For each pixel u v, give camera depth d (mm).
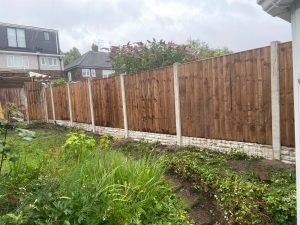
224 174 4148
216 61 5492
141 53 10359
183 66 6207
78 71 34719
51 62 31719
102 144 5996
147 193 3650
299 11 2350
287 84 4383
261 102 4809
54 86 12422
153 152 6168
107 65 36594
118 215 3146
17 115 3859
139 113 7598
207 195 4090
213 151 5688
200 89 5887
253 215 3135
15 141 7227
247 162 4742
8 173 3686
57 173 3777
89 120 9914
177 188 4422
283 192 3434
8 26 28734
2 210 3023
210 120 5766
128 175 3867
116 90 8336
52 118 12930
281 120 4531
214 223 3600
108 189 3338
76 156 4738
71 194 3119
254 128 4973
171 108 6625
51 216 2783
